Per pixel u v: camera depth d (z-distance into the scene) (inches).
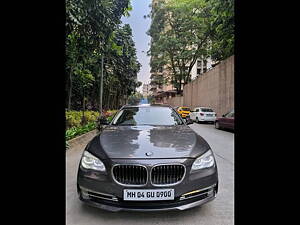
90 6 228.4
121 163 88.6
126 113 159.9
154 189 86.7
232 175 155.3
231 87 547.5
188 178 90.0
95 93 686.5
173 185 87.5
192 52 1088.8
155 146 98.4
